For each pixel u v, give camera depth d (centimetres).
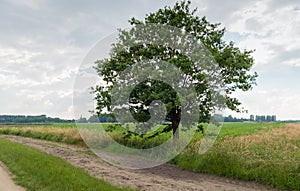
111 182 1014
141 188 967
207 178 1273
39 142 2645
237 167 1309
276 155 1386
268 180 1195
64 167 1171
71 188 836
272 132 2253
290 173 1174
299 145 1595
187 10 1727
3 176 1012
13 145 2009
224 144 1619
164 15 1728
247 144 1623
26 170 1078
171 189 994
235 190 1085
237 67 1608
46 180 922
